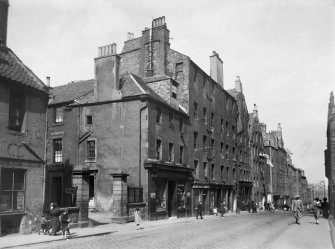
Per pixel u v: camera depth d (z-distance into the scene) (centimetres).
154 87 3372
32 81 1889
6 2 1980
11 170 1717
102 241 1533
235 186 4972
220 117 4588
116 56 3012
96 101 3042
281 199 8300
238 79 5628
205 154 3994
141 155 2803
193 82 3772
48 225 1741
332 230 1938
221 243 1422
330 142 3359
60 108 3262
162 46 3597
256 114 6750
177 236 1698
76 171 2105
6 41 1970
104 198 2859
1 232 1622
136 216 2141
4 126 1680
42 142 1897
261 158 6781
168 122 3194
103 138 2969
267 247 1308
